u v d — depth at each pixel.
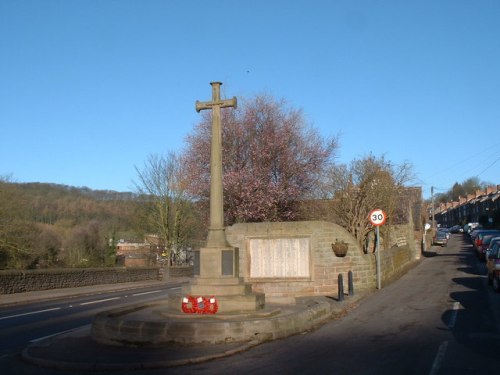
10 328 14.12
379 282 19.81
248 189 24.81
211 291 12.32
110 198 61.66
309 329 11.80
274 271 19.33
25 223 33.12
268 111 26.88
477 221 99.69
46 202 57.31
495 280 17.56
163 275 41.31
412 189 39.94
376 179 32.50
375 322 12.55
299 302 14.66
